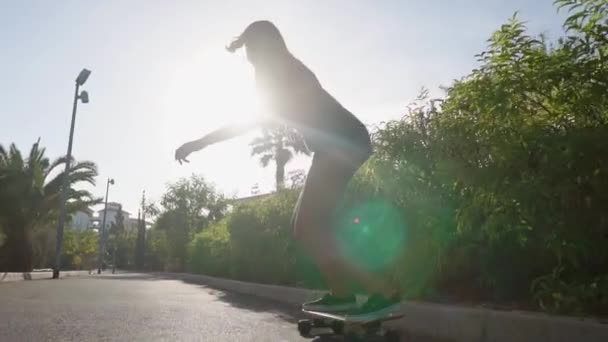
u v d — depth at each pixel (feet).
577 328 10.84
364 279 10.11
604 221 11.50
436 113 16.70
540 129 11.93
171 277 84.84
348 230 18.53
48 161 81.51
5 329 13.10
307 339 12.63
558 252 11.82
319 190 10.21
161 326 14.61
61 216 73.10
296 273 29.94
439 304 15.75
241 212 40.22
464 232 15.10
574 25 11.57
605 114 11.61
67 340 11.62
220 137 10.55
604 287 11.51
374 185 18.22
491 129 12.60
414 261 17.25
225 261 50.08
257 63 10.48
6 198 74.02
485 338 13.01
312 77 10.70
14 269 76.07
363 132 10.59
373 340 11.09
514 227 12.89
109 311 18.34
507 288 15.17
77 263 140.97
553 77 11.34
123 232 275.39
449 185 15.06
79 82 76.33
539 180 11.51
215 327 14.94
